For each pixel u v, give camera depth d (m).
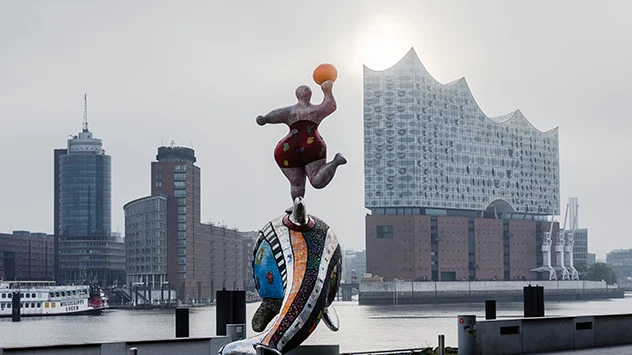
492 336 28.50
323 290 21.03
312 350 22.81
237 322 25.89
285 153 21.55
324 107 21.58
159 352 23.91
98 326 189.38
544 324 30.03
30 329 178.38
